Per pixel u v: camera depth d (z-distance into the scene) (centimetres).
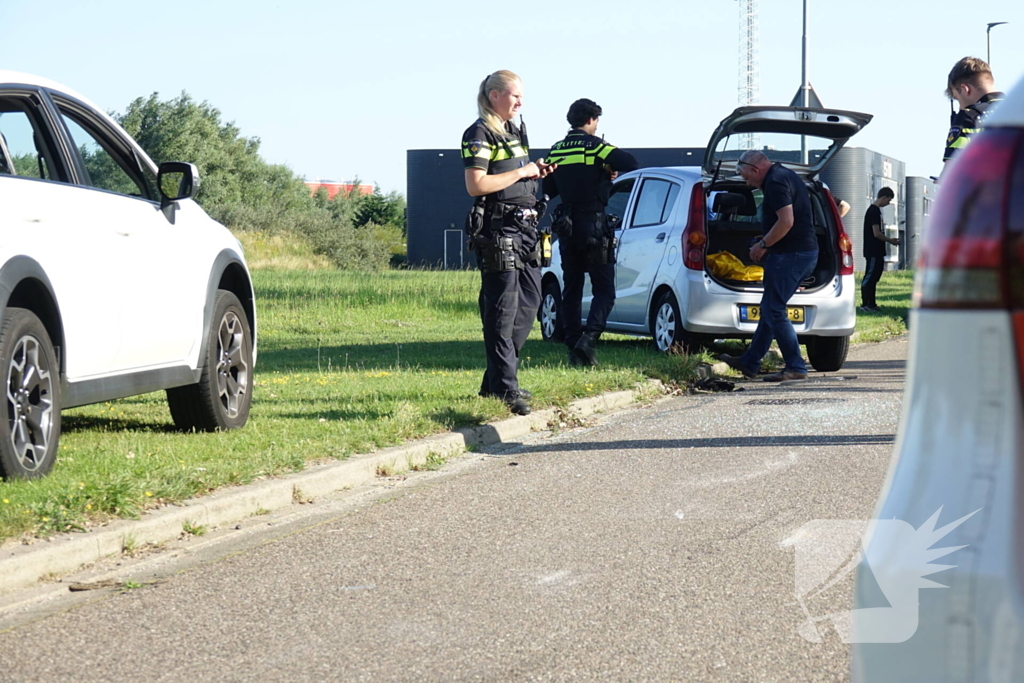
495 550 487
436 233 6319
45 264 552
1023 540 172
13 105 573
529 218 796
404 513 559
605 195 1057
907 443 192
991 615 172
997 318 179
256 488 566
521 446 745
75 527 481
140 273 637
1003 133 185
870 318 1750
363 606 414
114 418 811
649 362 1062
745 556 467
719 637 372
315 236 5003
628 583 434
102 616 407
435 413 755
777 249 1062
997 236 180
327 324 1767
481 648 368
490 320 798
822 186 1171
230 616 405
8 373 525
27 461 546
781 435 756
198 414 725
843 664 345
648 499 576
